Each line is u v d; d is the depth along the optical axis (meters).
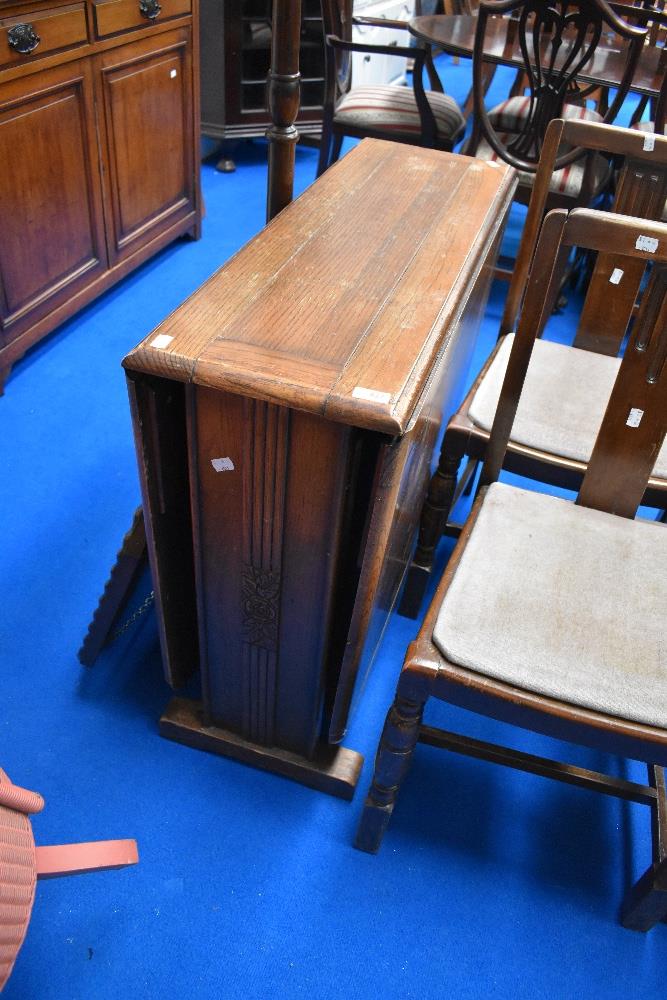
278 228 1.34
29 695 1.57
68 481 2.08
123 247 2.74
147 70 2.55
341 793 1.46
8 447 2.17
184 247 3.22
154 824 1.39
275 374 0.97
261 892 1.32
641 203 1.57
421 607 1.82
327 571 1.13
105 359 2.54
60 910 1.27
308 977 1.23
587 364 1.67
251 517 1.11
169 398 1.09
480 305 1.73
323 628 1.21
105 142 2.45
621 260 1.62
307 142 3.95
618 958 1.29
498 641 1.09
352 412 0.94
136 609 1.73
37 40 2.00
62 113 2.21
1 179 2.06
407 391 0.98
